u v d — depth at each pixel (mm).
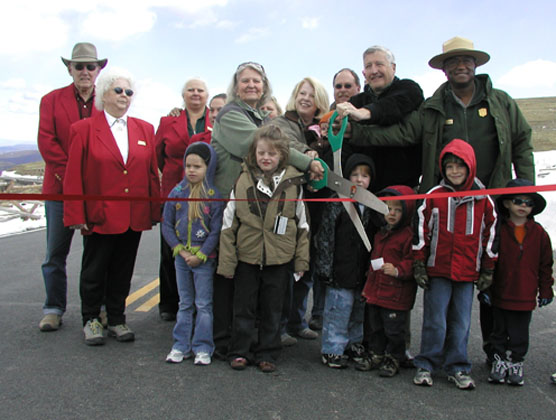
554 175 14094
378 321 3430
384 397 2957
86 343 3824
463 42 3484
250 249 3396
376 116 3543
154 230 11484
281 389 3043
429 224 3211
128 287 4031
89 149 3727
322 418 2662
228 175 3656
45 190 4277
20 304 4996
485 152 3568
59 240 4203
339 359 3455
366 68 3916
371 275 3422
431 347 3197
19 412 2691
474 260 3146
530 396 3012
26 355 3566
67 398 2869
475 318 4738
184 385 3072
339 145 3332
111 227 3723
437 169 3674
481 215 3156
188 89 4781
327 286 3557
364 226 3498
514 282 3205
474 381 3252
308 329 4242
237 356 3418
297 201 3463
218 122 3727
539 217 9188
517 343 3207
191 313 3646
